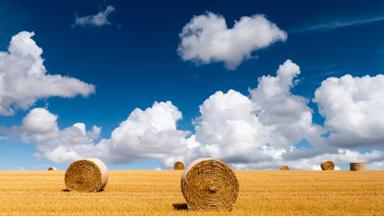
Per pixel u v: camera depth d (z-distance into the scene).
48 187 28.88
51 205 18.08
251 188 28.02
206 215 16.03
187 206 18.95
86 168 26.98
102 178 26.80
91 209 17.19
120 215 15.61
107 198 21.25
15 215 15.52
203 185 18.81
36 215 15.54
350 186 29.28
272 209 17.39
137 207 17.83
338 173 46.25
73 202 19.20
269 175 42.47
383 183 31.62
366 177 38.47
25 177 38.72
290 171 51.97
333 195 23.14
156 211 16.95
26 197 21.44
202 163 19.00
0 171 51.34
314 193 24.50
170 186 29.64
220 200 18.83
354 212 16.52
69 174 27.19
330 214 15.98
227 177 19.00
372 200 20.17
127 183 31.98
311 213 16.27
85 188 26.81
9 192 24.83
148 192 25.58
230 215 16.03
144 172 48.00
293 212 16.36
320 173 46.47
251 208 17.91
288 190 26.78
